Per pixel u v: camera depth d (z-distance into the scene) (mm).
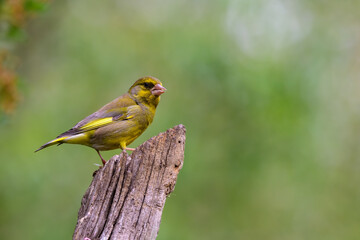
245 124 15242
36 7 10180
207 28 15945
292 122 14938
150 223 7148
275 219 16125
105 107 10414
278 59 15461
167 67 15617
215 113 15273
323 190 16641
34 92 16266
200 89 15305
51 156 14797
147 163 7320
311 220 16547
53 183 14664
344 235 16859
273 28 16031
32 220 14406
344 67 17594
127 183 7277
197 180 15203
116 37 16234
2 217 14320
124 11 16969
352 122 17906
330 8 17312
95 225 7145
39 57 16859
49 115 15289
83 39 15938
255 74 14961
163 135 7414
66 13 17000
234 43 15805
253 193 15867
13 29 10211
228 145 15328
